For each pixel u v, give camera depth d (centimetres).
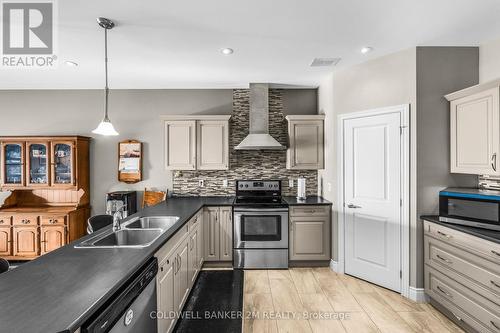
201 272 324
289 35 230
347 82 308
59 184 359
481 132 214
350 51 262
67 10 188
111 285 113
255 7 188
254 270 329
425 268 246
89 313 95
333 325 218
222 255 338
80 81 360
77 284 114
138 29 217
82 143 374
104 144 396
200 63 295
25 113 393
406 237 257
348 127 306
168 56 274
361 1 181
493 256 178
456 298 209
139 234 211
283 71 322
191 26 213
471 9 191
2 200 362
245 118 400
